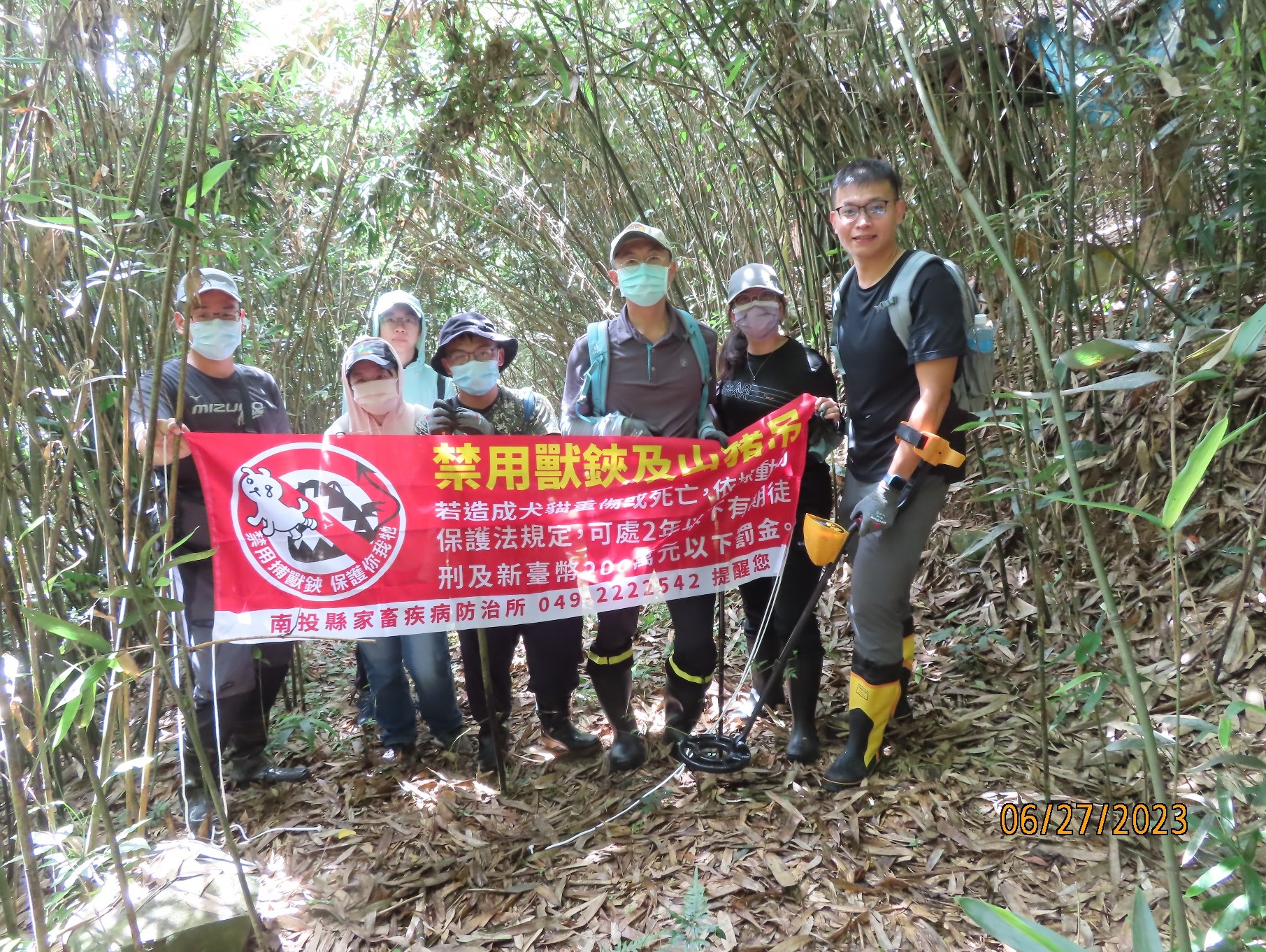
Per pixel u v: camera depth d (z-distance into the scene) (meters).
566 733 2.80
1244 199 2.59
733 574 2.62
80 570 2.75
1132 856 1.95
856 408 2.45
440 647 2.83
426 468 2.45
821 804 2.33
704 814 2.35
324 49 5.23
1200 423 3.04
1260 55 2.44
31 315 1.69
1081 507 1.23
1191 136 2.79
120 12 2.04
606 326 2.66
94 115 2.46
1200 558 2.80
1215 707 2.36
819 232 3.46
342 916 2.12
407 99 3.86
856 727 2.39
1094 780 2.24
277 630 2.36
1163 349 1.24
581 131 4.06
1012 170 3.29
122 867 1.54
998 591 3.22
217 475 2.29
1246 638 2.48
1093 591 2.98
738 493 2.60
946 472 2.31
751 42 2.93
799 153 3.30
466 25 3.28
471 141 4.46
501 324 7.19
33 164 1.62
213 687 2.25
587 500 2.54
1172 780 2.12
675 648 2.67
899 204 2.28
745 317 2.56
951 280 2.20
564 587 2.55
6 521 1.63
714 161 4.30
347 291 7.05
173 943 1.63
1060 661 2.78
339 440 2.39
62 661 2.08
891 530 2.28
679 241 4.68
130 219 1.70
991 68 2.81
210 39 1.73
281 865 2.36
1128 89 2.55
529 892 2.14
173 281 1.58
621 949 1.83
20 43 2.23
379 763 2.91
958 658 2.98
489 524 2.49
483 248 6.04
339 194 3.80
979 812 2.20
